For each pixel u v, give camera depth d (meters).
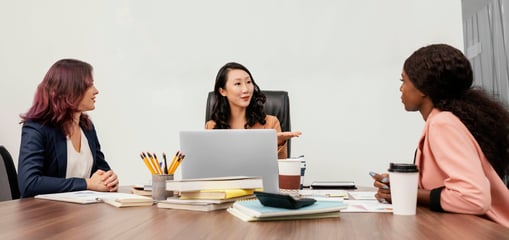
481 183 0.96
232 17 3.06
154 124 3.10
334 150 2.93
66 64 1.80
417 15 2.88
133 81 3.13
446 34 2.85
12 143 3.17
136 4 3.15
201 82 3.08
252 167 1.26
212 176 1.23
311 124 2.96
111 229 0.76
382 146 2.88
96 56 3.16
